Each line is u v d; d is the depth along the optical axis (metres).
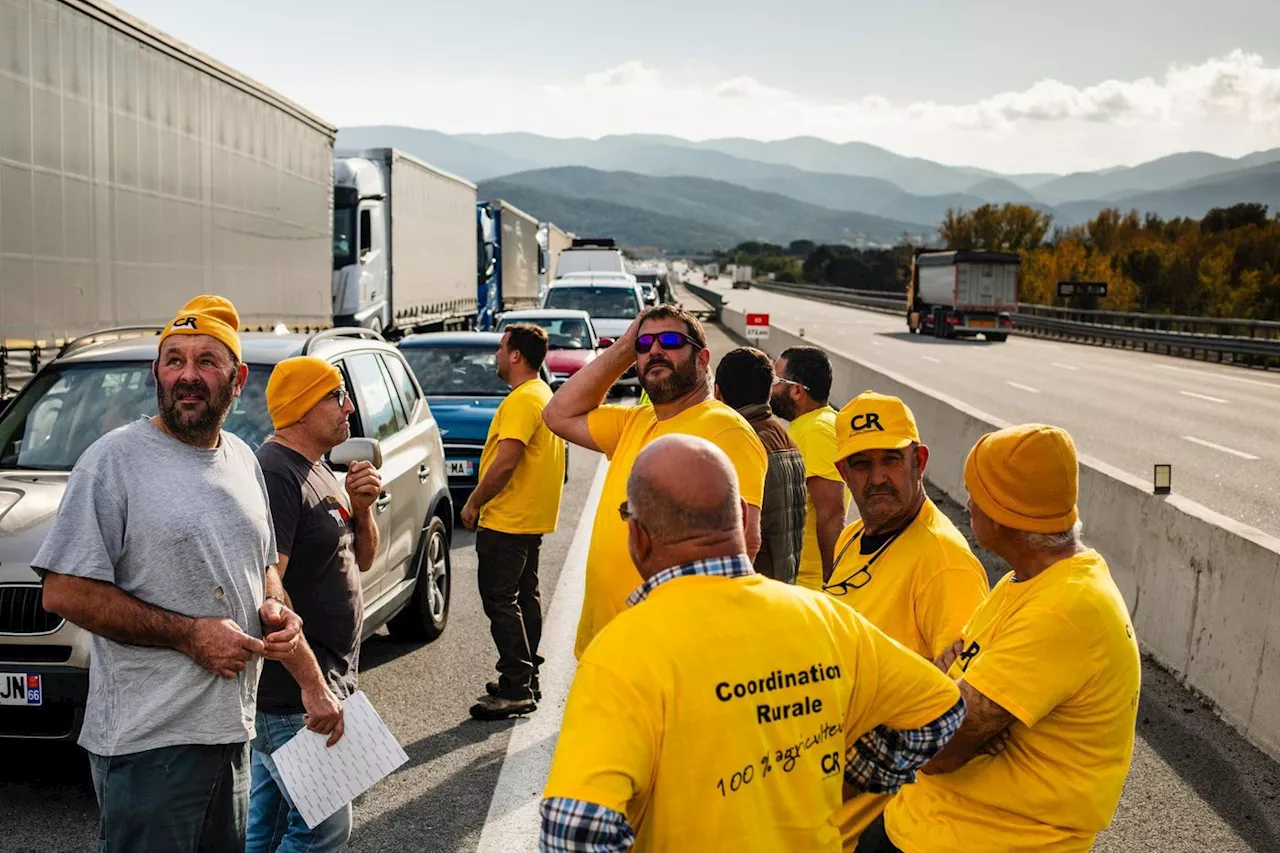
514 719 5.95
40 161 9.23
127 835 3.12
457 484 11.32
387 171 23.38
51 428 5.93
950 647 3.04
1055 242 100.75
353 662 4.09
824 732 2.26
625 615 2.20
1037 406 22.42
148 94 11.46
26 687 4.60
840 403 21.64
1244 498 13.09
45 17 9.25
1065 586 2.73
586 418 3.98
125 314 11.01
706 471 2.24
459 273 31.11
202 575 3.16
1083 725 2.73
